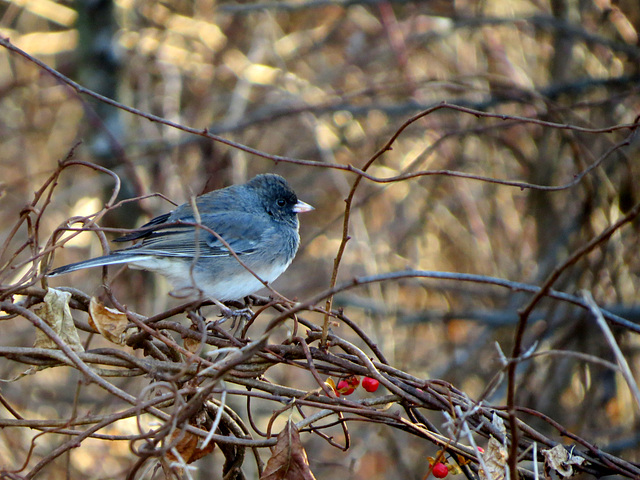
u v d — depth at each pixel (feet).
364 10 47.80
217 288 23.63
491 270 41.70
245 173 42.52
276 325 14.12
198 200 25.16
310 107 36.47
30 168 43.93
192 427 14.99
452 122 41.91
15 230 16.90
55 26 50.44
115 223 37.01
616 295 34.17
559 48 40.63
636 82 36.29
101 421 15.17
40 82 44.70
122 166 36.22
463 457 16.19
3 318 15.67
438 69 43.73
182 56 42.86
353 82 45.42
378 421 15.97
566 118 36.94
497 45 41.52
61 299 15.76
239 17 47.14
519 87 34.22
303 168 45.68
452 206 43.04
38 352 15.06
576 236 35.40
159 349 16.76
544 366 37.73
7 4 49.34
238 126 37.27
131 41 40.29
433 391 16.38
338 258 15.88
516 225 42.04
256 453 17.11
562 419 34.94
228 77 45.09
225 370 14.16
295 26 48.98
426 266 42.65
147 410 14.75
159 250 22.50
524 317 13.23
